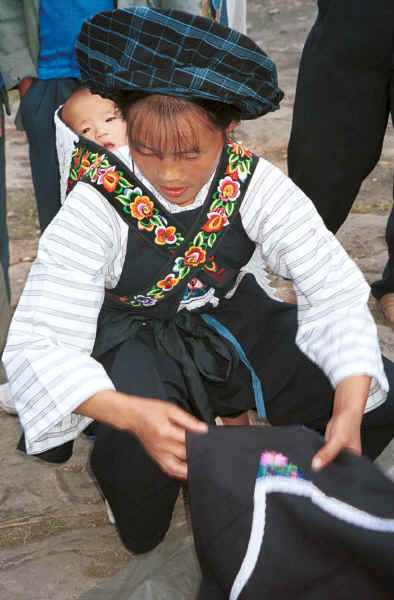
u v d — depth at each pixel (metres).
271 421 1.70
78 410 1.35
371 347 1.41
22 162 4.53
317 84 2.46
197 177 1.24
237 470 1.12
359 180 2.60
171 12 1.17
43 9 2.33
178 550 1.68
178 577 1.60
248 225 1.49
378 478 1.09
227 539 1.09
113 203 1.39
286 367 1.62
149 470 1.46
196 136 1.18
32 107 2.44
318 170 2.58
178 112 1.16
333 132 2.48
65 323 1.38
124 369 1.50
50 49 2.38
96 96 1.92
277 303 1.69
